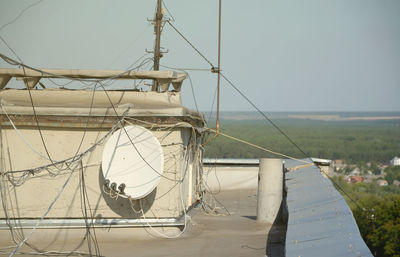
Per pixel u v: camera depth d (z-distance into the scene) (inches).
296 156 5433.1
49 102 454.0
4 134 431.8
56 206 427.8
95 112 426.9
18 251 387.2
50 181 429.1
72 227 418.9
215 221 502.6
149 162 403.2
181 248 382.3
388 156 5521.7
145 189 400.5
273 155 4653.1
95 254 370.3
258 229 462.6
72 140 430.3
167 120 426.9
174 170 426.9
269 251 369.1
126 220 422.6
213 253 363.6
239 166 847.1
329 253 222.7
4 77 461.4
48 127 430.3
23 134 431.2
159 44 826.8
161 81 460.1
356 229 256.1
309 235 259.9
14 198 430.0
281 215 490.9
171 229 422.9
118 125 419.5
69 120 426.6
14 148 431.2
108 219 424.8
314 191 388.5
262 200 492.4
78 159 390.6
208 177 832.9
